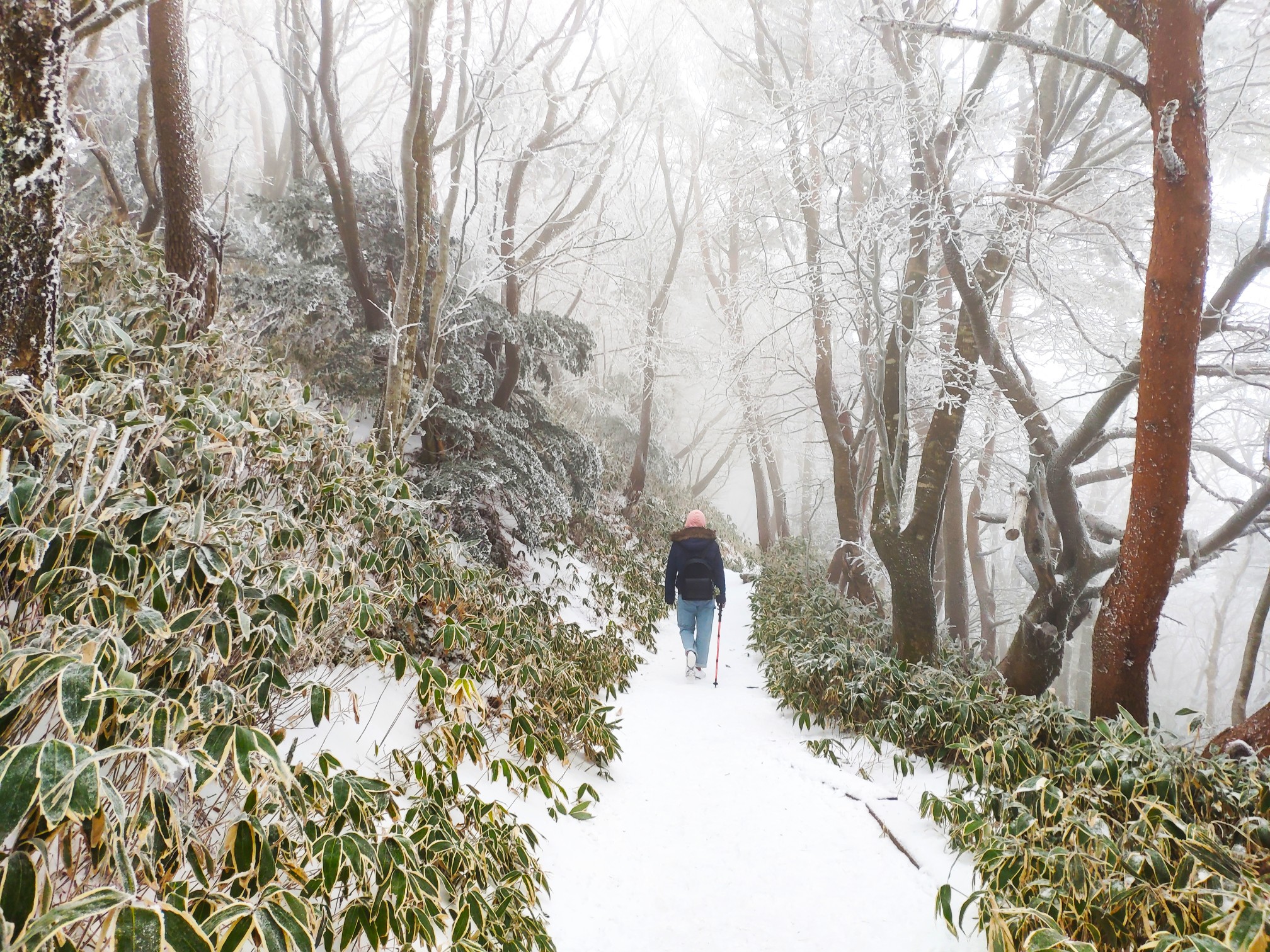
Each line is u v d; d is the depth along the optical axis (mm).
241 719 1986
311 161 7781
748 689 6160
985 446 8984
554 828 3045
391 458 4098
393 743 2816
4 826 1086
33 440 1959
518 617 4414
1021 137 6426
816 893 2787
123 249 3762
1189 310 3363
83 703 1285
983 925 2266
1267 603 8180
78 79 5113
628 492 12500
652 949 2436
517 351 7004
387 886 1698
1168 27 3291
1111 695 3938
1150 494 3613
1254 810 2654
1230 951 1680
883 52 6648
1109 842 2213
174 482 2090
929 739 4234
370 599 2607
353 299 6355
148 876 1397
